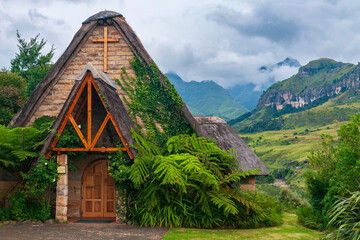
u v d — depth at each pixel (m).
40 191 11.42
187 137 12.19
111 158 11.81
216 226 11.27
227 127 17.53
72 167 12.18
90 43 14.41
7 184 12.72
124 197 11.47
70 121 12.03
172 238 9.12
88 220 12.18
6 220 11.30
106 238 9.12
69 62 14.25
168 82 13.68
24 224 11.01
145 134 13.47
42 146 11.72
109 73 14.16
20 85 20.52
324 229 11.09
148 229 10.41
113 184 13.21
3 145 11.36
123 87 13.93
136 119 13.61
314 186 12.58
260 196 14.43
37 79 28.83
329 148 12.59
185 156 10.85
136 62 14.09
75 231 10.04
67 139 11.70
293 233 10.70
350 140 10.83
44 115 13.79
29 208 11.74
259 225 11.98
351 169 10.16
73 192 13.09
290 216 15.90
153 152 12.33
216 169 11.68
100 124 13.54
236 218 11.42
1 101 18.69
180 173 10.55
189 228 10.72
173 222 11.10
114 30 14.47
